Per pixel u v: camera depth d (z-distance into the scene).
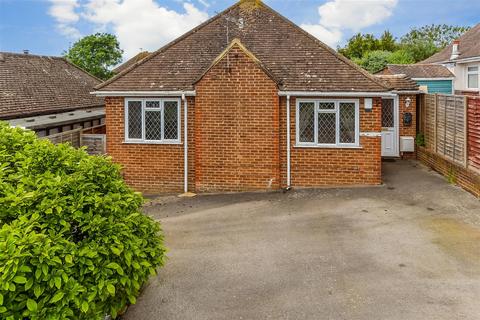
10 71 19.48
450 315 5.40
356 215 9.91
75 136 16.28
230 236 8.93
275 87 12.62
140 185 13.78
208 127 13.06
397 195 11.45
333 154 12.80
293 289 6.30
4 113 15.24
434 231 8.53
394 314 5.48
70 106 19.84
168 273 6.98
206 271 7.05
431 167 14.24
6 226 3.82
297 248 8.02
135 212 5.20
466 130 11.17
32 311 3.58
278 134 12.80
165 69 13.87
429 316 5.39
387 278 6.54
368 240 8.24
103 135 16.34
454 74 25.31
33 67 21.44
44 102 18.56
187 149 13.42
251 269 7.09
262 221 9.93
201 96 12.96
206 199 12.46
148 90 13.23
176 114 13.45
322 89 12.42
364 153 12.62
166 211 11.38
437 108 13.73
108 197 4.78
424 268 6.84
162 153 13.57
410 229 8.73
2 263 3.45
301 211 10.59
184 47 14.42
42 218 4.22
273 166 12.90
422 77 25.00
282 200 11.75
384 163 15.59
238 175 13.09
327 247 7.99
